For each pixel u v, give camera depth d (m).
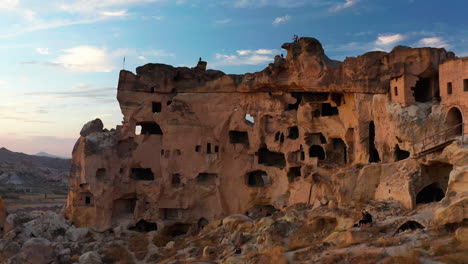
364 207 37.41
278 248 31.44
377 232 30.02
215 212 58.22
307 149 53.31
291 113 54.53
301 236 36.88
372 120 47.50
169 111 59.72
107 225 57.09
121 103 60.12
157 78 60.16
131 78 60.22
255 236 40.91
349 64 48.19
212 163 58.59
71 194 58.28
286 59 53.09
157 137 60.47
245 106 57.69
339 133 50.97
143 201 58.94
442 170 37.00
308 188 51.19
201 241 47.31
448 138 39.38
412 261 21.91
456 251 22.73
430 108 43.00
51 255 46.72
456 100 39.75
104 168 57.75
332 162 52.38
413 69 44.19
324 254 27.67
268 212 57.75
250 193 57.34
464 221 25.89
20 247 48.66
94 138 58.28
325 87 50.12
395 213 34.34
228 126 58.72
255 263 29.92
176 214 59.59
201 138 59.16
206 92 59.69
